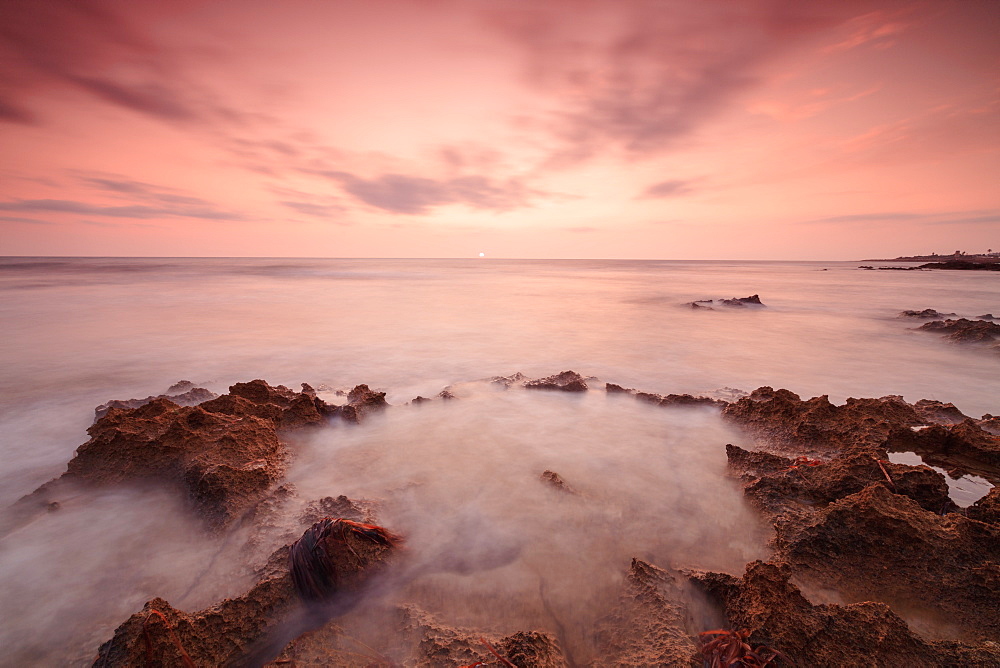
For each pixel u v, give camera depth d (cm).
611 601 316
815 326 1698
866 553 322
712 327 1688
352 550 331
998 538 303
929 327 1503
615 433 621
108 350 1276
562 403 754
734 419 642
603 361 1142
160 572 347
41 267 7475
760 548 366
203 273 5894
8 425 732
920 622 278
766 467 470
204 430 521
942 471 483
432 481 487
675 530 394
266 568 333
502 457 546
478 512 425
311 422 629
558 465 524
